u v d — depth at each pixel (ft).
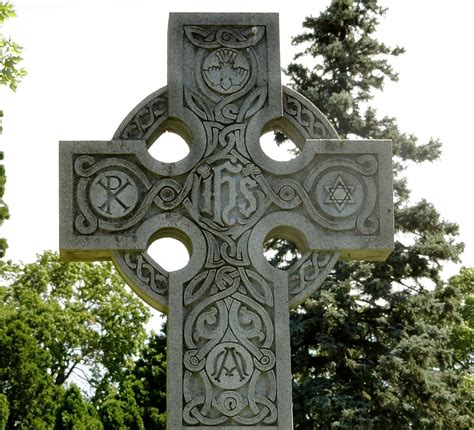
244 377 24.18
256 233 25.13
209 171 25.39
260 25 26.37
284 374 24.27
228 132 25.67
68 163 25.17
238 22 26.32
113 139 25.41
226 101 25.85
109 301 120.57
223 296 24.66
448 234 68.49
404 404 62.34
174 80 25.88
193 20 26.25
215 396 24.06
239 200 25.30
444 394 63.82
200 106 25.77
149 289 24.67
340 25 71.31
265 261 24.94
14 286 116.78
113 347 118.73
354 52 70.49
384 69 70.64
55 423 88.89
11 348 98.78
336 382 61.98
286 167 25.58
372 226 25.50
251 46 26.23
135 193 25.14
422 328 65.87
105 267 123.44
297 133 26.17
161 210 25.13
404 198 68.80
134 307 121.19
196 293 24.61
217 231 25.04
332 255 25.38
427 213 67.46
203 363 24.21
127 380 99.45
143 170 25.30
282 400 24.11
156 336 101.76
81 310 118.73
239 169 25.48
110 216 24.97
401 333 64.23
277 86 26.07
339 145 25.82
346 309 63.21
